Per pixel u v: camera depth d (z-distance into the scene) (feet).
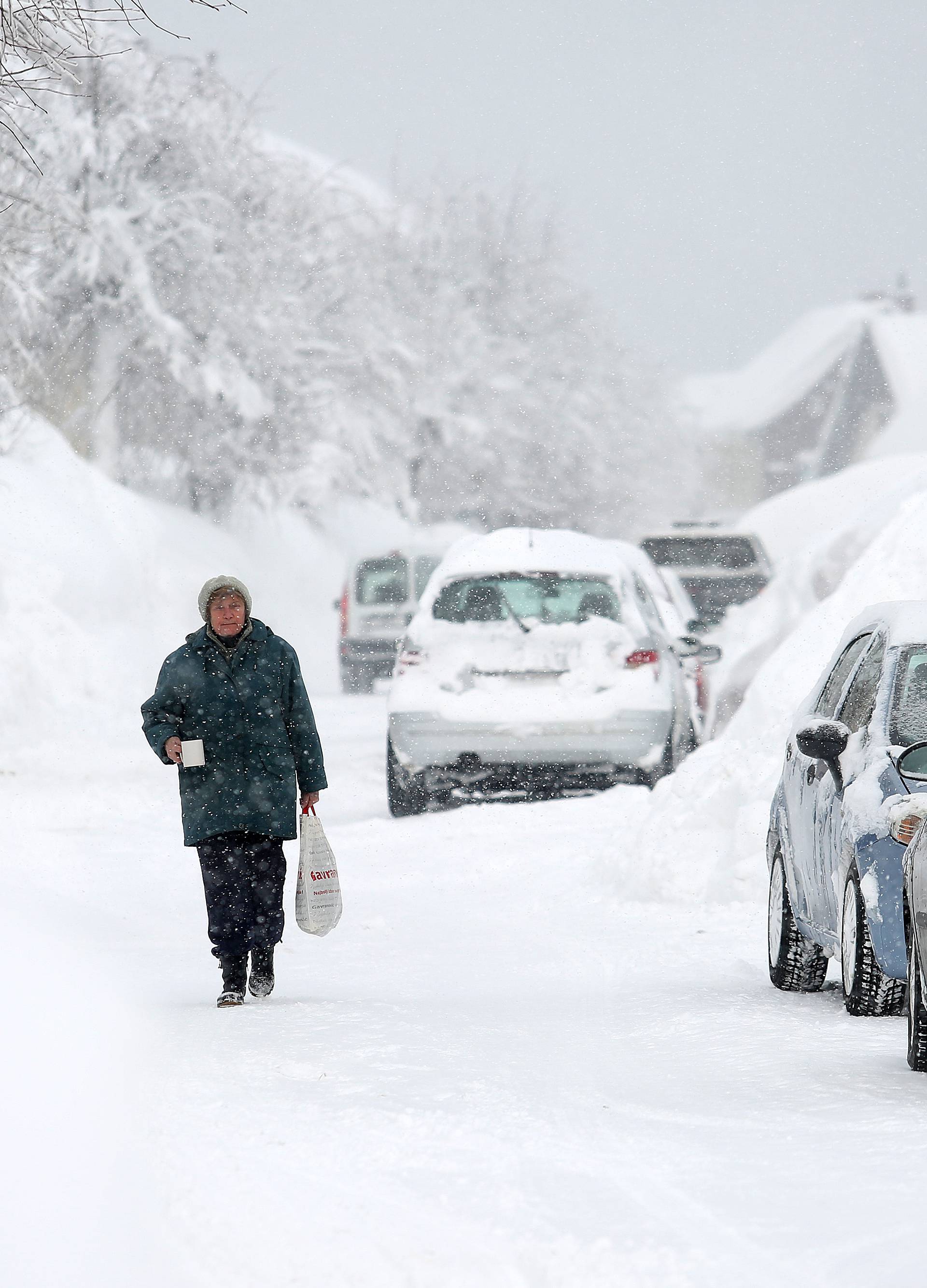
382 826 165.68
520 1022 77.71
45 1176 48.34
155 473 497.46
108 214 460.14
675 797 130.93
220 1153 50.83
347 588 379.35
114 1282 39.17
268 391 504.43
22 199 281.13
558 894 130.52
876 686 85.56
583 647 168.86
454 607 173.78
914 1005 65.05
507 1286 38.32
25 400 377.50
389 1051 68.69
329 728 279.90
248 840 87.66
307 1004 84.58
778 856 94.02
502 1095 59.57
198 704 87.66
